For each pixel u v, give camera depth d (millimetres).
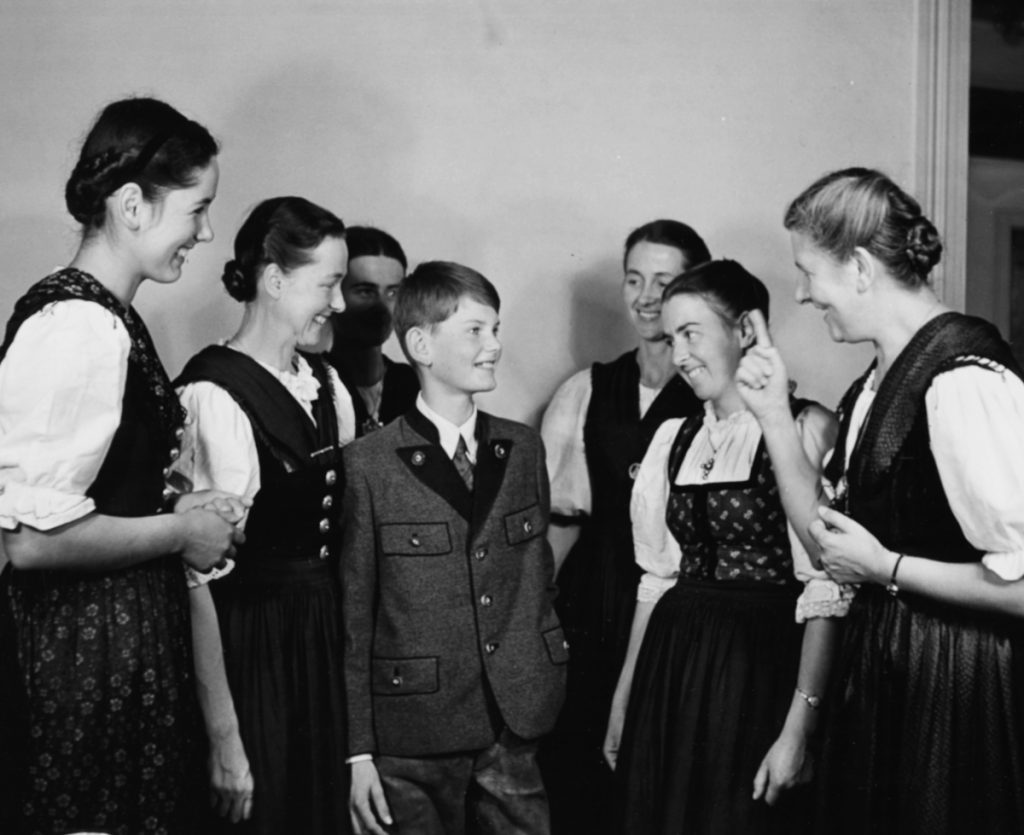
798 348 4039
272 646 2521
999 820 2090
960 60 4129
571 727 3285
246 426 2496
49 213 3232
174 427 2277
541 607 2697
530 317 3703
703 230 3912
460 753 2596
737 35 3938
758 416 2416
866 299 2242
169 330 3340
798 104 4020
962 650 2125
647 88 3832
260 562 2549
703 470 2740
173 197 2189
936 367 2133
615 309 3793
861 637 2258
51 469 2002
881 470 2191
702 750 2619
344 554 2611
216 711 2414
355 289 3174
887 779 2176
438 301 2656
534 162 3701
